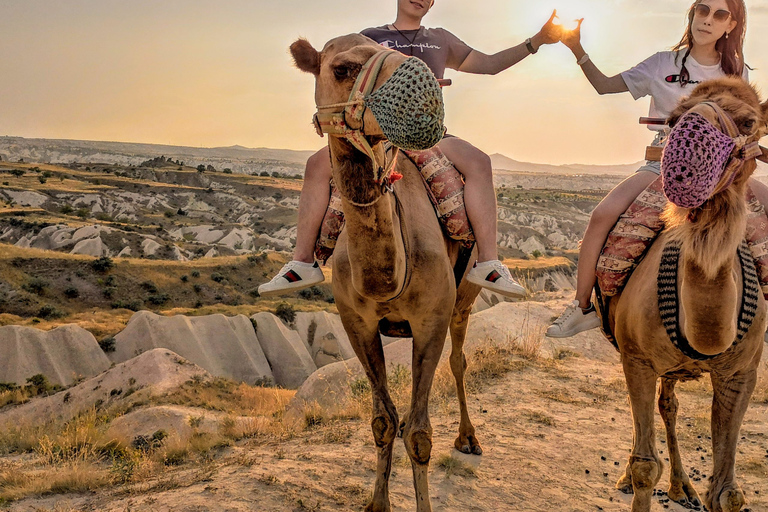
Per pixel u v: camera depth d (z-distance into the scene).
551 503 5.15
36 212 126.19
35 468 8.41
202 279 85.12
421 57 5.04
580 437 6.74
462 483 5.43
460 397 6.31
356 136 3.12
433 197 4.42
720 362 3.66
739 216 3.01
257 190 199.75
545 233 188.00
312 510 4.79
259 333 63.56
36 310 69.31
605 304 4.59
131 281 80.56
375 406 4.28
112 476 6.65
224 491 5.09
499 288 4.30
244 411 15.25
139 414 14.18
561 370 9.73
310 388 12.00
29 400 36.03
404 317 4.14
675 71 4.66
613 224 4.39
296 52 3.26
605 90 5.09
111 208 160.00
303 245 4.59
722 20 4.30
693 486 5.47
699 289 3.16
